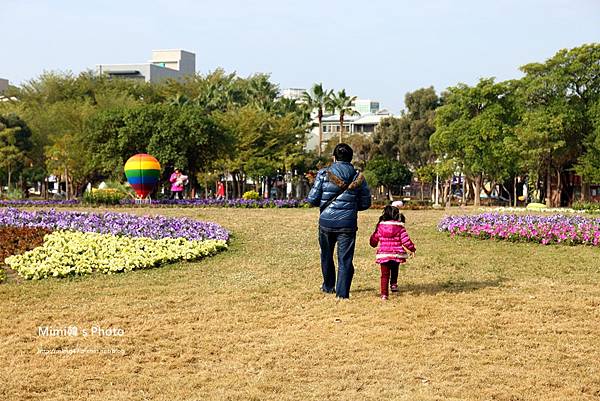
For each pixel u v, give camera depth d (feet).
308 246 51.83
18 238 47.29
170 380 21.15
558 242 51.62
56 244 45.14
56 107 188.85
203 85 224.94
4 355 23.53
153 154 119.24
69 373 21.80
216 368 22.33
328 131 311.27
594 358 23.40
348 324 27.76
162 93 226.58
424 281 37.63
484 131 134.10
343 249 32.42
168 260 43.06
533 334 26.32
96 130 124.36
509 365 22.71
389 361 22.91
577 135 128.98
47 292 33.91
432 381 21.11
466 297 32.68
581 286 35.86
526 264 43.21
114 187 124.67
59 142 164.25
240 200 112.98
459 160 143.54
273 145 168.45
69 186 182.70
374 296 33.19
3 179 180.14
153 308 30.68
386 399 19.48
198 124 122.52
